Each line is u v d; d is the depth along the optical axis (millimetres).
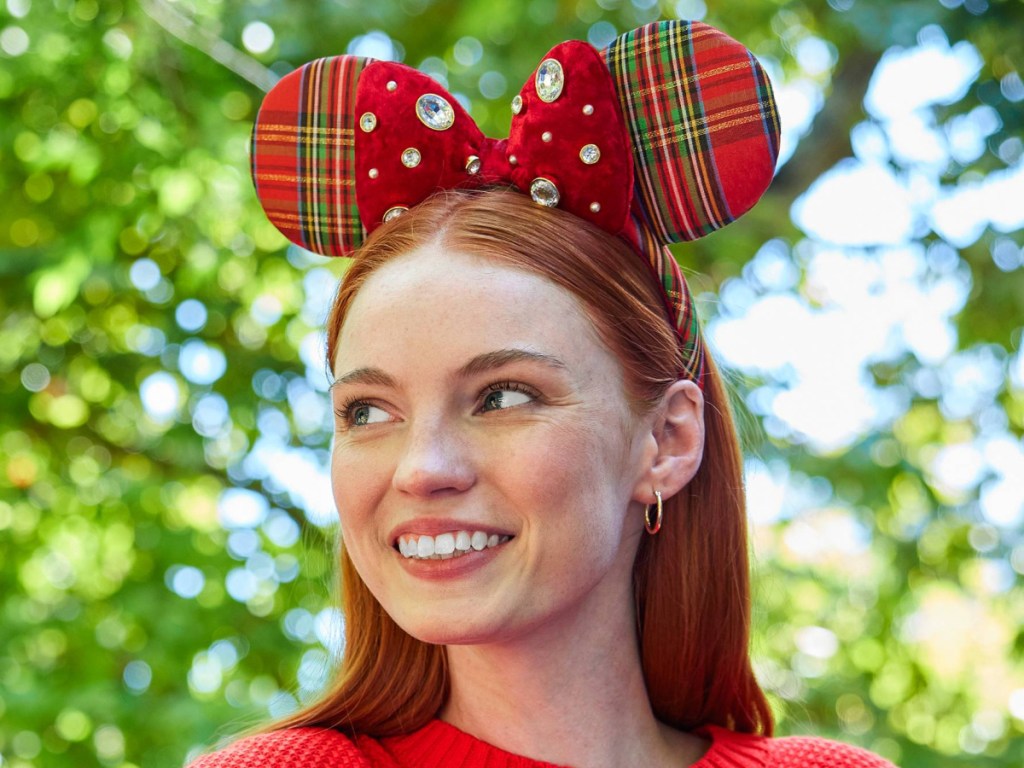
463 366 1628
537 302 1670
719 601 1982
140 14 3949
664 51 1819
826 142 4273
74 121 4020
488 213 1721
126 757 4047
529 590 1641
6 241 4316
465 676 1798
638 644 1956
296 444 4426
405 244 1713
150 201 4016
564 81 1760
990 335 4414
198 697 4074
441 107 1824
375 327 1659
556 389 1656
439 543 1638
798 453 4223
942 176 4215
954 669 5148
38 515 4426
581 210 1759
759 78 1800
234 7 4004
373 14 4004
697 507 1966
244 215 4113
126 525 4398
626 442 1733
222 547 4379
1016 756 4469
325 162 1914
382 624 1854
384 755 1810
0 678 4109
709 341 2084
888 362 4410
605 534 1682
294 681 4062
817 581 4586
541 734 1768
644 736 1854
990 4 3850
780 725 2850
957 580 4527
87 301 4262
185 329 4336
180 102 4008
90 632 4211
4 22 3922
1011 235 4230
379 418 1694
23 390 4383
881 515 4398
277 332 4438
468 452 1632
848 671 4691
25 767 4035
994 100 4086
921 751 4395
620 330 1732
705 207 1834
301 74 1922
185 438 4367
